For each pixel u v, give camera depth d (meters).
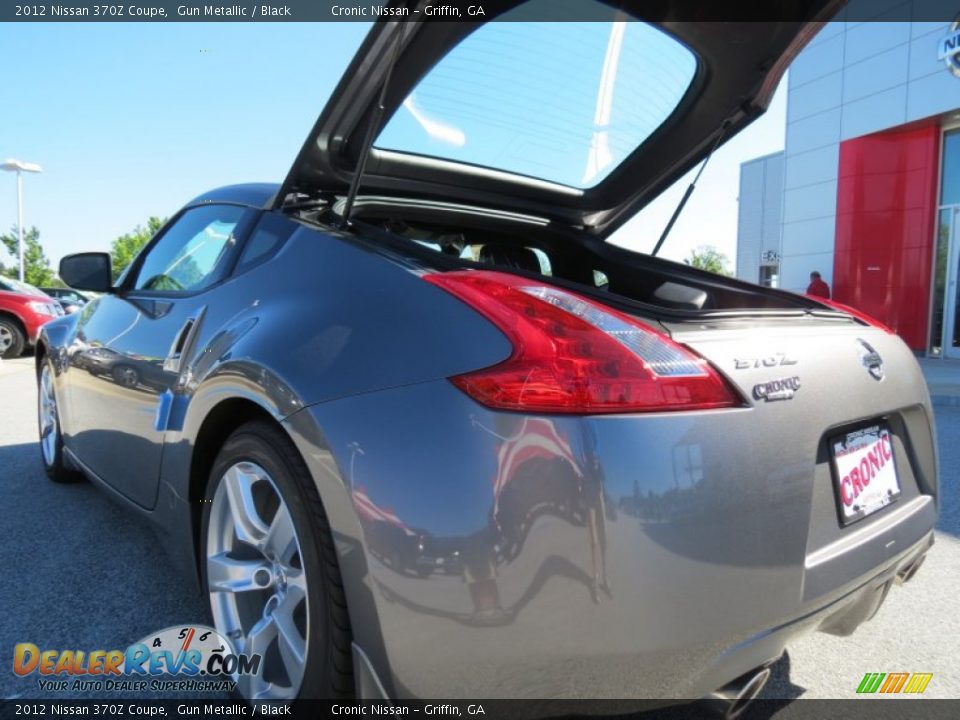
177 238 2.67
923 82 10.95
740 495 1.26
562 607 1.18
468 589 1.20
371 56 1.68
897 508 1.77
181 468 1.94
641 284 2.77
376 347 1.40
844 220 12.32
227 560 1.75
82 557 2.69
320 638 1.42
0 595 2.37
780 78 2.40
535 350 1.24
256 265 1.99
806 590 1.38
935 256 11.37
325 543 1.41
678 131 2.60
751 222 25.72
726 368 1.33
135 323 2.49
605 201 2.96
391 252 1.66
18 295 11.05
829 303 2.26
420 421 1.27
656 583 1.17
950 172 11.09
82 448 2.93
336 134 1.97
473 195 2.63
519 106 2.21
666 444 1.20
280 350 1.56
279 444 1.53
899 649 2.16
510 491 1.18
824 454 1.53
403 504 1.25
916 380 1.90
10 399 6.71
